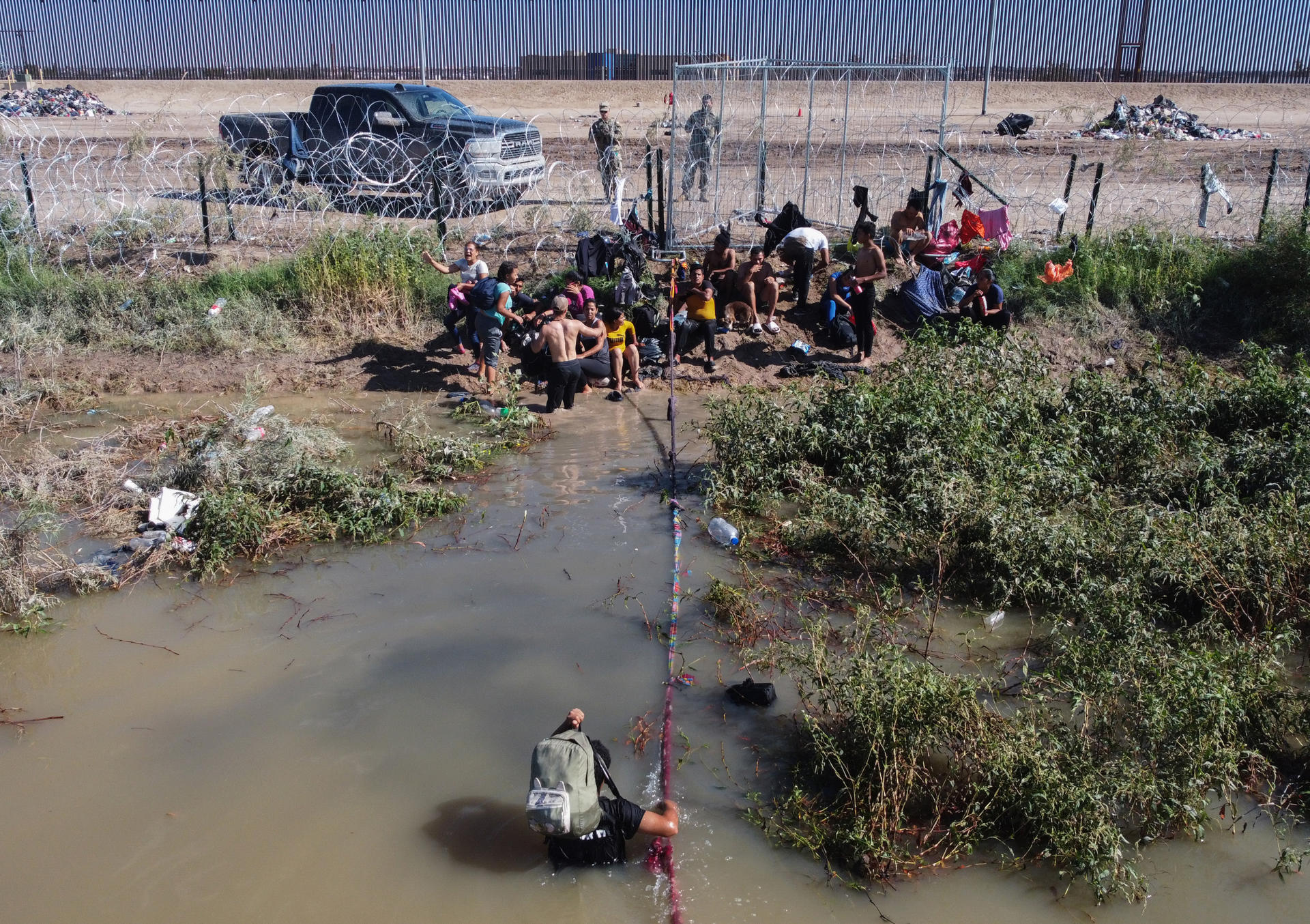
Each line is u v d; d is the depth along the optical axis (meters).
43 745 6.14
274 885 5.13
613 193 15.48
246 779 5.87
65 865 5.24
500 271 12.16
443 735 6.27
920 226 14.62
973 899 5.08
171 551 8.34
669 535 8.84
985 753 5.53
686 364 13.09
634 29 28.50
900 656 5.96
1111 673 5.96
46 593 7.81
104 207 15.49
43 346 12.99
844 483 9.69
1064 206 14.85
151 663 6.98
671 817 5.44
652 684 6.78
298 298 13.91
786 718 6.42
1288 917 4.99
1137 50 28.05
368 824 5.55
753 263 13.52
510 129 16.06
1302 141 23.20
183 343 13.18
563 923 4.95
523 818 5.62
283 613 7.62
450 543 8.73
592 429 11.40
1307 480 8.73
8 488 9.40
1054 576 7.61
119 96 28.55
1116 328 13.77
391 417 11.62
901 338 13.55
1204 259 14.38
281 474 9.22
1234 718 5.84
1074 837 5.14
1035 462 8.95
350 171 16.39
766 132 21.31
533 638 7.30
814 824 5.40
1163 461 9.67
